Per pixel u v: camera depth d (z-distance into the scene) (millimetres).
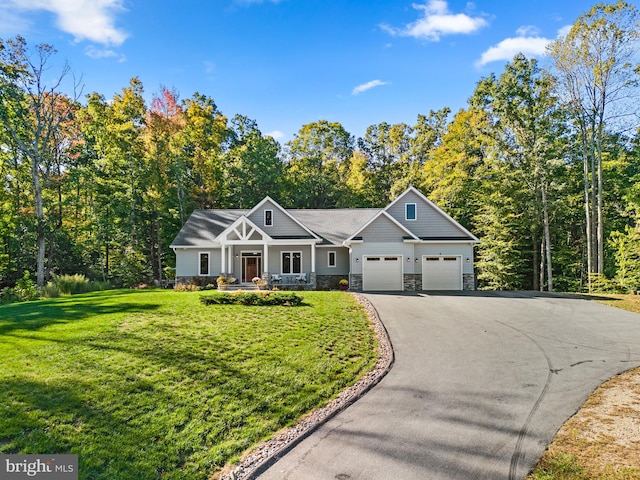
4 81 25922
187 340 10516
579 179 31188
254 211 27109
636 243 24938
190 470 5309
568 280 30500
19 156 29984
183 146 38250
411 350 10781
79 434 5875
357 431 6285
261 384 8062
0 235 29719
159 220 35375
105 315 13219
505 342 11539
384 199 46875
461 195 34906
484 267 31031
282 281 25469
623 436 5848
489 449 5613
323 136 52156
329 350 10406
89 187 33594
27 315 13203
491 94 30375
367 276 24281
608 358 9992
